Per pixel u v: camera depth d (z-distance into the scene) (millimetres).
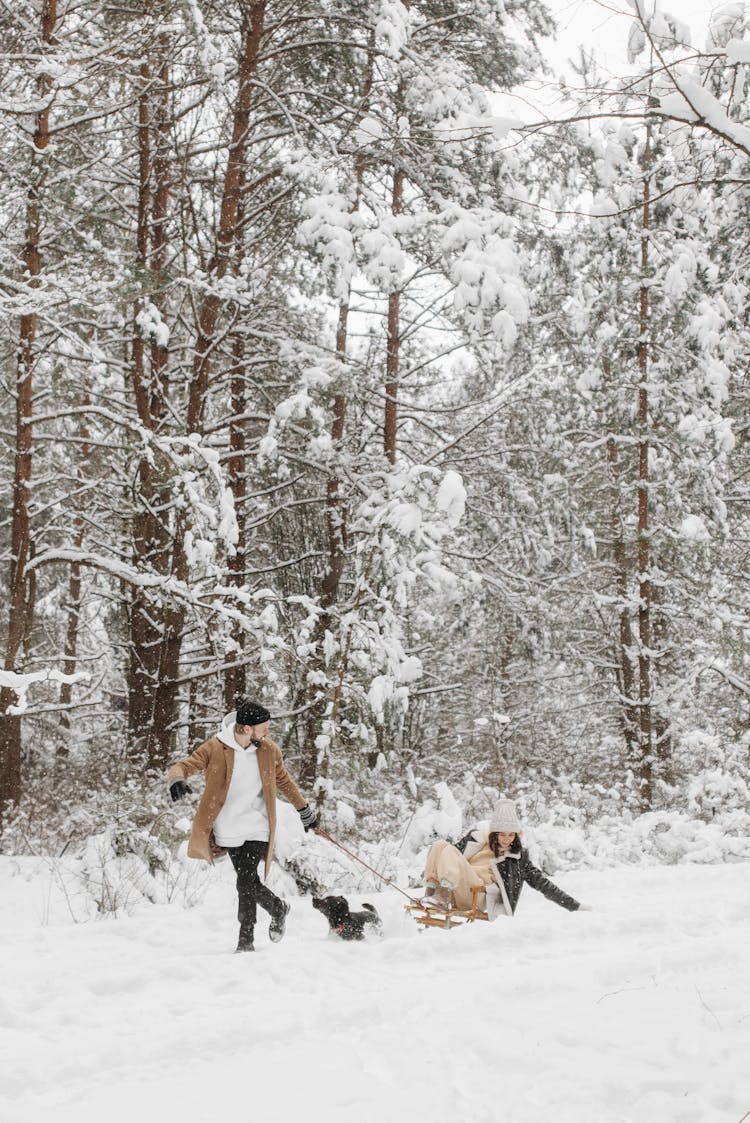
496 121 5414
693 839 12023
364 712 12258
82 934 6723
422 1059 3871
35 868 9289
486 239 13891
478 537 16469
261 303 14867
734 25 5434
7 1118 3414
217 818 6449
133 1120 3369
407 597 12336
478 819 13773
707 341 16594
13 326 13305
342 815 11641
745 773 15945
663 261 17156
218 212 16234
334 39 15094
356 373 14469
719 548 18062
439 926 7102
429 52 15109
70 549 13469
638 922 6957
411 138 13578
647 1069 3736
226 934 6879
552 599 18516
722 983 4957
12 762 12914
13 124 11875
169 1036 4262
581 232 15359
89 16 12602
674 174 6469
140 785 13344
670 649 19484
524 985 4980
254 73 15312
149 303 13344
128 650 17797
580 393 17188
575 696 21438
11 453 14516
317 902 6730
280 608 14766
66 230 13156
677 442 17359
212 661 18094
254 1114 3387
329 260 13328
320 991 5105
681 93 4957
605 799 16812
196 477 13000
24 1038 4398
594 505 19406
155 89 13977
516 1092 3543
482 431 16406
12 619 13023
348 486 15977
